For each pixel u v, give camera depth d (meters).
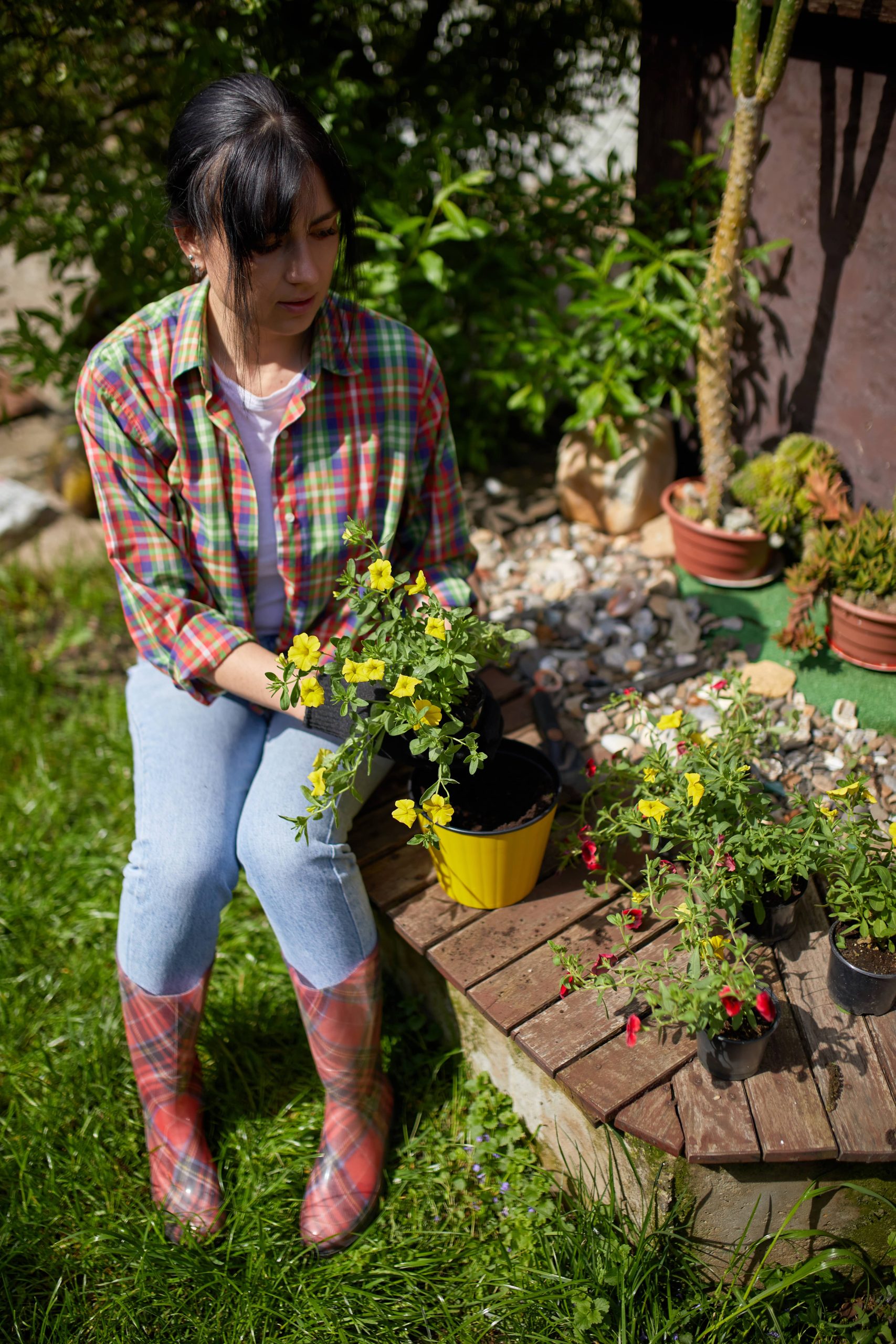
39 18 2.74
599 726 2.48
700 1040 1.70
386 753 1.90
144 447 1.82
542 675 2.63
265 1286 1.77
